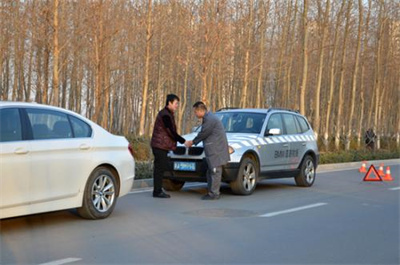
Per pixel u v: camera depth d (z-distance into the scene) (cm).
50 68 2494
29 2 2331
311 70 4078
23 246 673
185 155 1121
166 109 1091
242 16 2598
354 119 5362
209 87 2717
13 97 3142
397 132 4409
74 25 2241
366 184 1488
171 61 3672
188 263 613
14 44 2741
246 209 988
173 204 1028
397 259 652
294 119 1370
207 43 2136
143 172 1399
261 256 650
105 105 3036
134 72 4025
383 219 920
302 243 722
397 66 4044
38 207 745
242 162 1140
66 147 786
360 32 3184
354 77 3266
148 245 693
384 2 3462
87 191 829
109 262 609
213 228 807
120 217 880
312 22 3089
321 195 1214
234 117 1281
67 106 4303
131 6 2691
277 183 1460
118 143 893
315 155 1398
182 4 2848
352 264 626
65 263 600
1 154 693
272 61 3744
